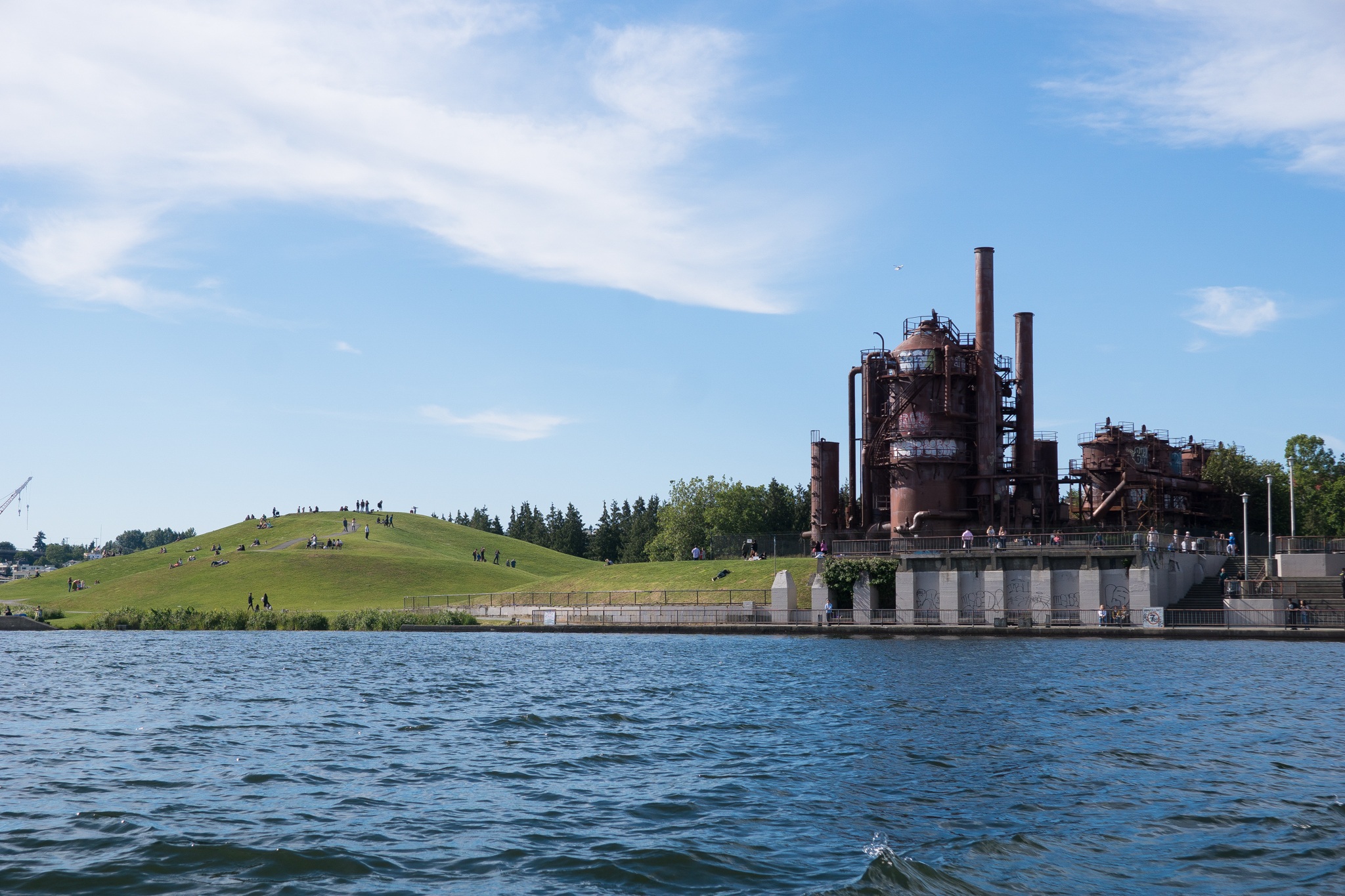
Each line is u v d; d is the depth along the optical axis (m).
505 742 27.56
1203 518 113.44
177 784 21.83
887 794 20.30
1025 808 19.00
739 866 15.38
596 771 23.27
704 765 23.84
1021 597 76.19
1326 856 15.73
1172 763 23.41
